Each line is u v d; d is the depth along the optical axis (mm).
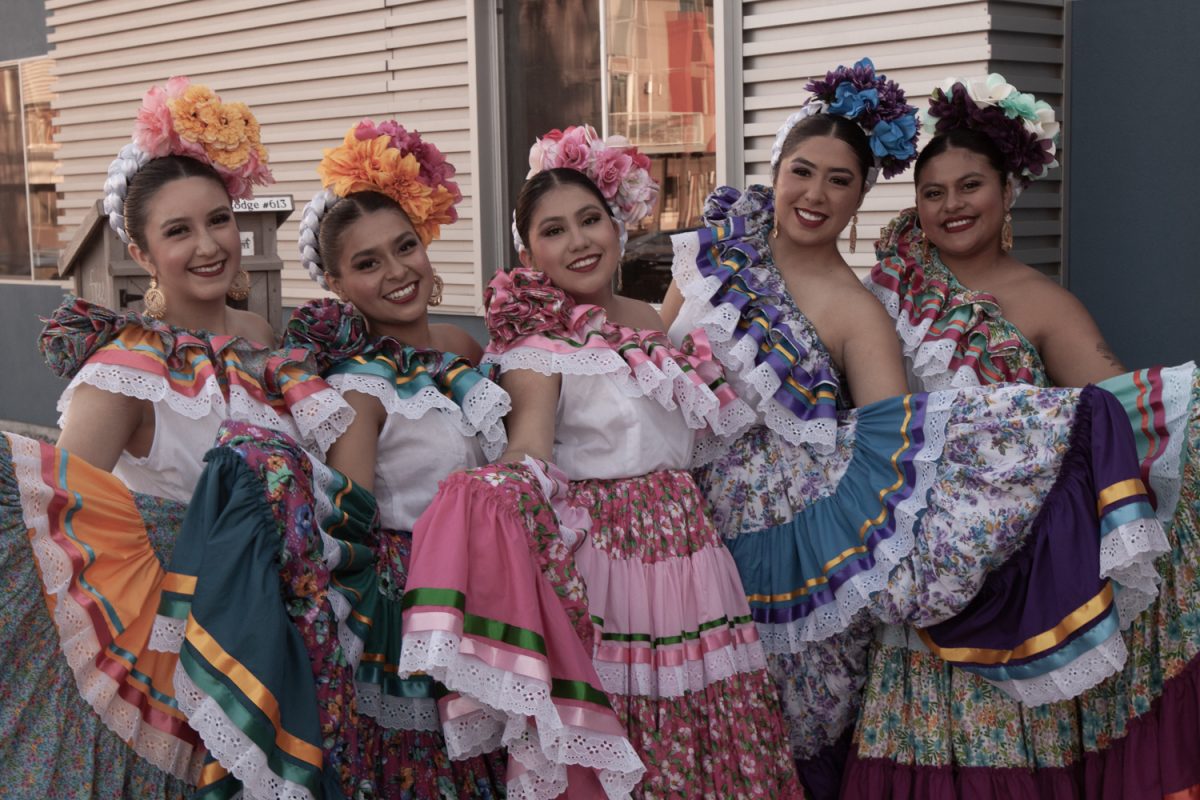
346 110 6184
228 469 2441
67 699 2432
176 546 2428
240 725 2289
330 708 2471
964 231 3248
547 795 2576
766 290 3105
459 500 2576
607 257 3053
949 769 2918
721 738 2867
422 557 2525
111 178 2865
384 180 2938
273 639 2352
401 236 2920
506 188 5801
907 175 4328
